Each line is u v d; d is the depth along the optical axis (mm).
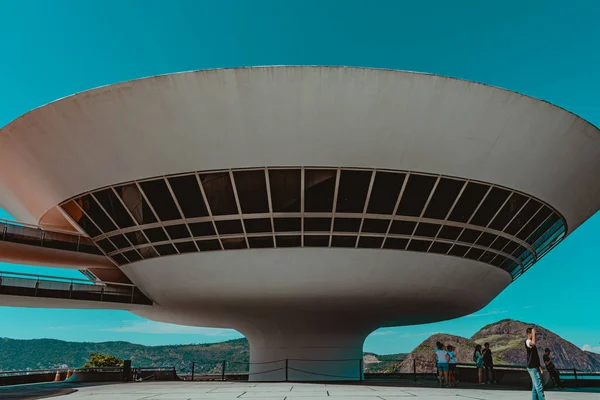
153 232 18578
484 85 15422
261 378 24312
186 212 17562
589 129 17453
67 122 16562
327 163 16266
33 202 21922
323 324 23188
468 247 19156
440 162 16547
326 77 14969
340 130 15766
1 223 23938
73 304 24062
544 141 17031
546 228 20797
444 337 102375
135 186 17375
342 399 10695
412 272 19000
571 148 17750
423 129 15914
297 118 15562
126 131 16203
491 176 17219
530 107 16094
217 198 17094
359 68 14906
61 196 19188
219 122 15688
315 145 15984
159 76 15094
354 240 17859
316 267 18312
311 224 17453
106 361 70812
